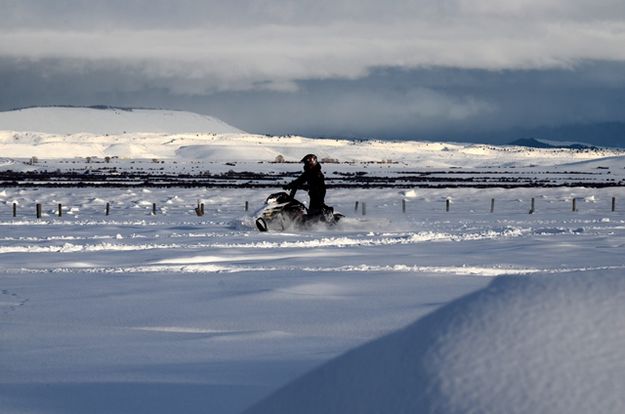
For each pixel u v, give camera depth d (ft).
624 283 42.68
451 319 42.16
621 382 35.70
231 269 191.01
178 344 99.86
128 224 368.68
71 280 172.45
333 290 153.99
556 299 41.60
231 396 68.74
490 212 506.48
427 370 38.73
